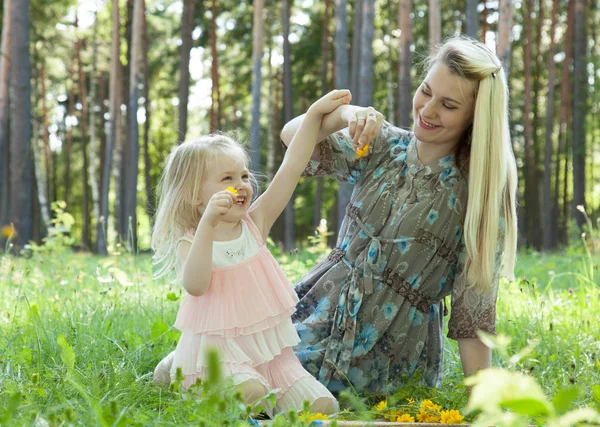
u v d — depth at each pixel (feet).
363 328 10.28
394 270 10.28
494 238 9.83
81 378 9.25
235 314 9.13
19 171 47.91
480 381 3.70
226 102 103.71
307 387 9.14
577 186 71.36
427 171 10.21
